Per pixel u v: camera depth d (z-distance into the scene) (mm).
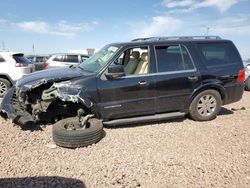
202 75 6594
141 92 6090
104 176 4023
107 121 6004
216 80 6715
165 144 5246
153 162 4473
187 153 4832
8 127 5973
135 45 6250
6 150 4855
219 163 4449
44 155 4711
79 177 3986
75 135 4973
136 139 5488
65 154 4777
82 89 5656
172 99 6395
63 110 5961
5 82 11273
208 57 6797
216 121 6785
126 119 6098
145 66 6328
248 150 4973
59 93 5531
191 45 6680
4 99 6309
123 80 5953
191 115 6688
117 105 5953
